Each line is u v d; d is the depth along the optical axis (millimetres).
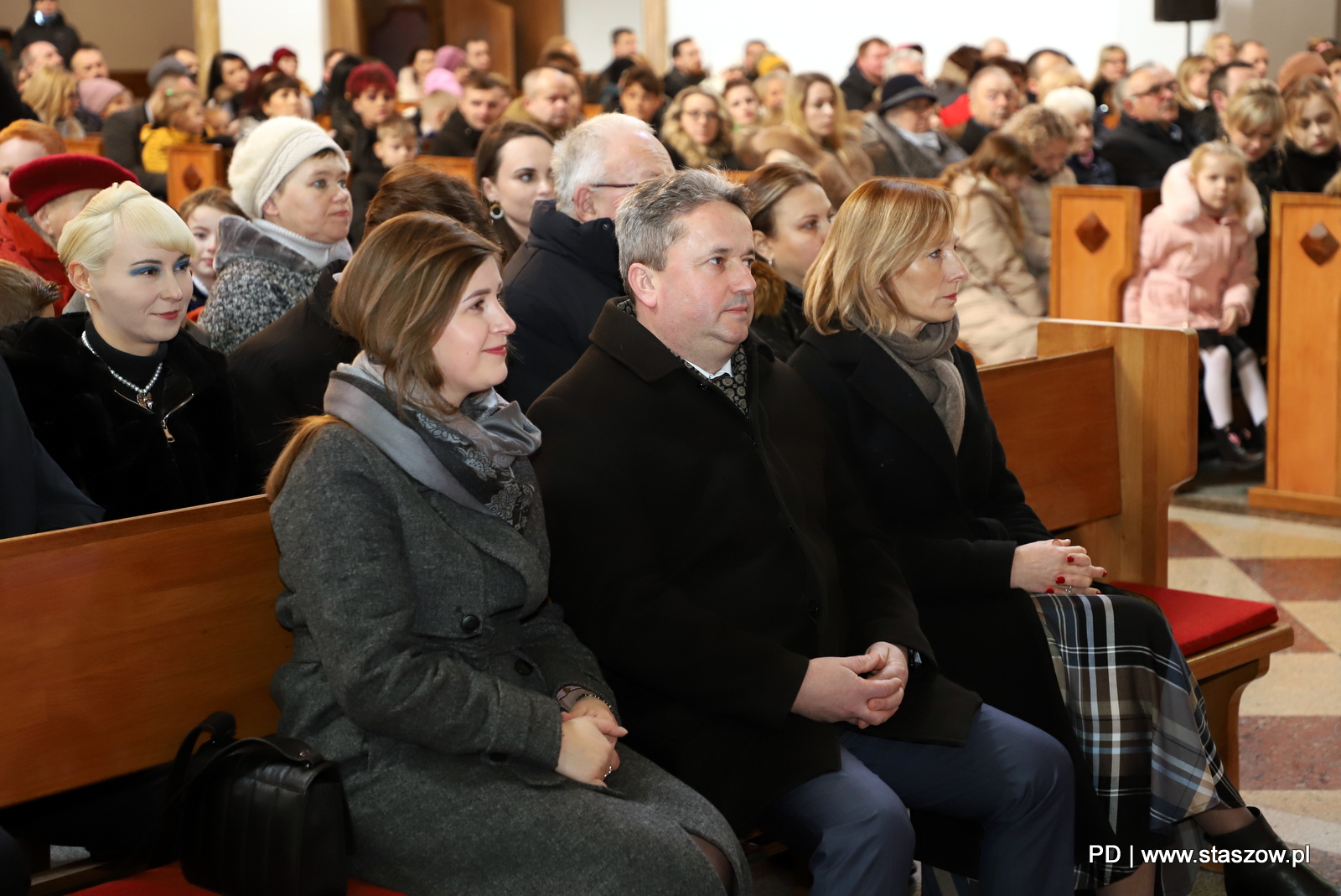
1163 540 3215
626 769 2004
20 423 2145
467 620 1909
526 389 2871
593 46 16844
